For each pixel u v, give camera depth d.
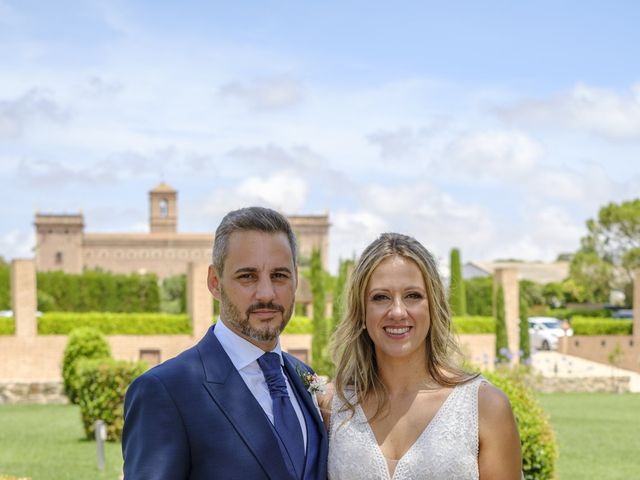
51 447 14.01
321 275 22.72
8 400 22.03
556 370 28.41
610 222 43.50
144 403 3.09
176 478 3.03
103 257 80.12
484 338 28.47
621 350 31.20
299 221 85.88
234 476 3.07
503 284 28.02
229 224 3.35
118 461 12.41
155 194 98.00
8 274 37.59
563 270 65.75
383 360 3.84
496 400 3.63
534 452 8.76
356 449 3.66
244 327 3.29
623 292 45.34
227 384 3.21
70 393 19.86
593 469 12.35
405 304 3.75
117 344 25.23
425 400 3.73
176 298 55.66
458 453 3.54
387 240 3.81
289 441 3.28
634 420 18.69
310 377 3.70
